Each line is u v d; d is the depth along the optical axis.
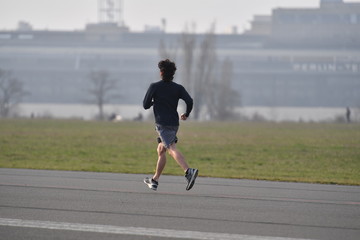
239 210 35.12
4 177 49.78
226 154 91.38
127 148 101.19
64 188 42.97
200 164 73.69
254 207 36.28
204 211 34.56
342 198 41.03
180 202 37.53
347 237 28.72
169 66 40.19
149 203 36.94
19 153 84.19
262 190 44.50
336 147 108.62
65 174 53.59
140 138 131.88
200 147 106.69
